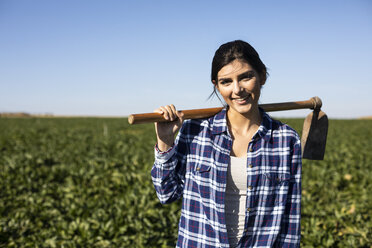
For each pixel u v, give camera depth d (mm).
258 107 1612
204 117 1553
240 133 1507
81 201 5379
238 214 1464
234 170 1459
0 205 5402
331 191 6043
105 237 4168
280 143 1501
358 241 3965
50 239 4027
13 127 27484
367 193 5883
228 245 1420
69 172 7555
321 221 4500
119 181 6355
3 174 7082
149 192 5453
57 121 41562
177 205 5023
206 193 1466
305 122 1934
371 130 23203
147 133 20281
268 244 1449
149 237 4066
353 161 8516
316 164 8305
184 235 1517
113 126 29734
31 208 5203
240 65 1372
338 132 21250
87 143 14156
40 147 12930
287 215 1497
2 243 4184
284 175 1478
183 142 1555
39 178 7266
